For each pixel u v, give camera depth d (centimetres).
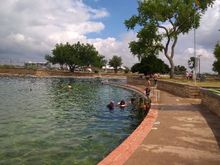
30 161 1073
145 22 5922
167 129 1196
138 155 835
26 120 1956
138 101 2962
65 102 3133
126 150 883
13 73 10456
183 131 1159
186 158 812
